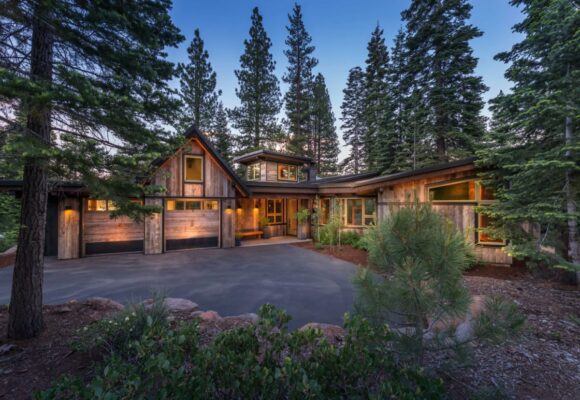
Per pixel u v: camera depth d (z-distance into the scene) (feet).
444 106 49.60
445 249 6.78
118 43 11.23
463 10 48.70
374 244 7.88
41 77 9.03
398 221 7.42
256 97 77.10
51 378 7.84
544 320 12.42
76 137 10.68
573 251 17.85
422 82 53.26
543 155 17.94
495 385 7.71
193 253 34.04
